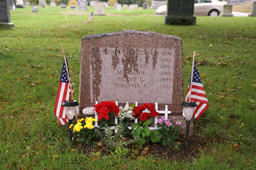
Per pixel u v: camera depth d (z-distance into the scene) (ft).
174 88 14.73
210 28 47.01
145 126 13.03
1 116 15.74
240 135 14.14
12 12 88.07
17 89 19.57
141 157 11.93
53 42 37.47
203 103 13.97
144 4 128.47
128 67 14.48
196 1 75.41
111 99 14.88
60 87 13.44
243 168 11.30
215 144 13.32
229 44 36.81
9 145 12.69
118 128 13.32
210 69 25.71
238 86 21.26
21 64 25.44
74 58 28.86
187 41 38.27
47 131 14.15
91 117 13.50
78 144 13.10
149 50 14.26
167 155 12.41
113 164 11.53
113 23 52.44
